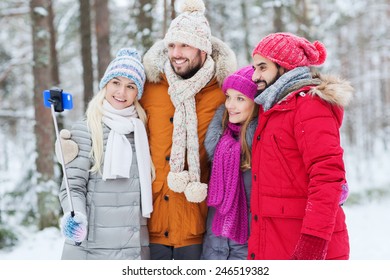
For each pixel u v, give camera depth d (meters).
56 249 8.31
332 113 2.91
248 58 16.50
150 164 3.47
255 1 15.22
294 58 3.01
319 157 2.78
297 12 14.73
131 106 3.47
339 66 20.45
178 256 3.54
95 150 3.27
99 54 11.77
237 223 3.43
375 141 33.22
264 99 3.07
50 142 9.77
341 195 2.95
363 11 21.45
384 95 29.14
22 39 19.44
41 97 9.71
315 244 2.70
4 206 10.22
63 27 17.02
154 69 3.58
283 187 2.97
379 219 13.12
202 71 3.48
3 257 7.88
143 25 10.12
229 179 3.37
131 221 3.31
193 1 3.62
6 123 17.03
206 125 3.57
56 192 9.67
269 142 3.02
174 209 3.48
